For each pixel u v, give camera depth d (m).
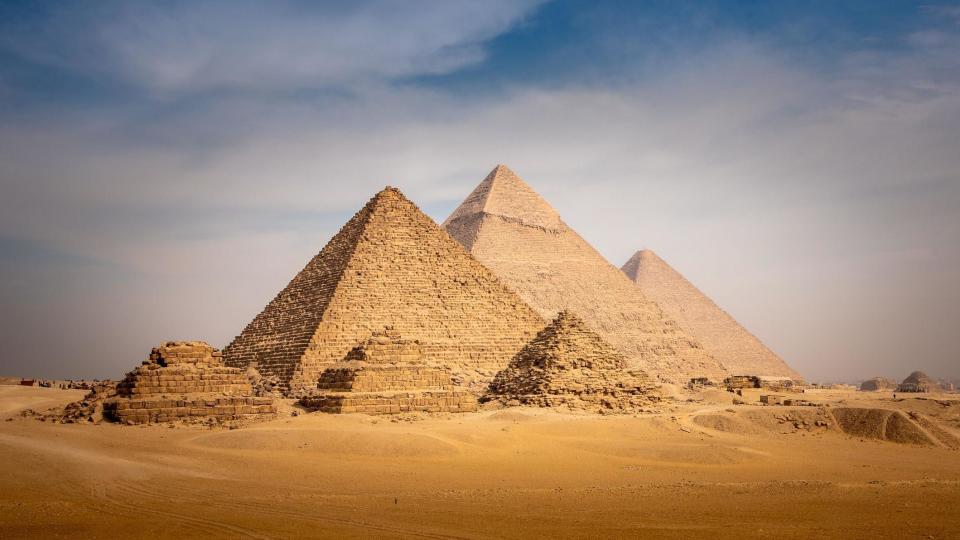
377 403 117.31
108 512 56.91
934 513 62.59
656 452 96.25
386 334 130.62
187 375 103.69
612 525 56.25
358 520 55.91
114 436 88.25
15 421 99.38
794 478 85.44
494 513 59.78
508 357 179.88
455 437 98.12
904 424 121.19
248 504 60.69
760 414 127.31
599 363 142.50
